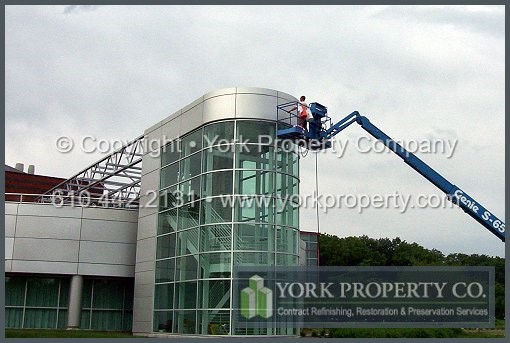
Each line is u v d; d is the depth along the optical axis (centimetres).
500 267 6719
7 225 3111
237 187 2430
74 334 2712
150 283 2873
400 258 6812
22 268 3088
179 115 2859
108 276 3216
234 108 2525
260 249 2395
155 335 2709
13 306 3238
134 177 3622
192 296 2495
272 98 2578
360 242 6838
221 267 2384
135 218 3316
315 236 5222
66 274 3158
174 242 2720
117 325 3372
